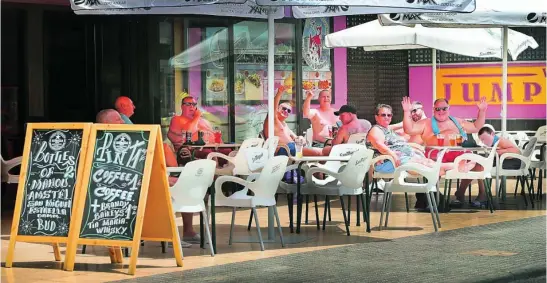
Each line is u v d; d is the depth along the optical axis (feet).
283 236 45.70
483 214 53.47
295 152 60.75
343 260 38.70
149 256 40.14
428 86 84.84
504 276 34.99
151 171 37.29
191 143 58.23
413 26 61.16
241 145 56.54
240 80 64.39
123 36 62.13
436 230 46.85
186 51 62.44
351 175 45.52
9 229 49.06
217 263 38.47
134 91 61.82
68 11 64.69
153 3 41.65
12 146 66.13
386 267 37.01
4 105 66.03
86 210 37.04
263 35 65.31
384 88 82.38
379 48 70.74
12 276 36.11
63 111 67.05
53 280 35.27
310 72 74.95
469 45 64.59
